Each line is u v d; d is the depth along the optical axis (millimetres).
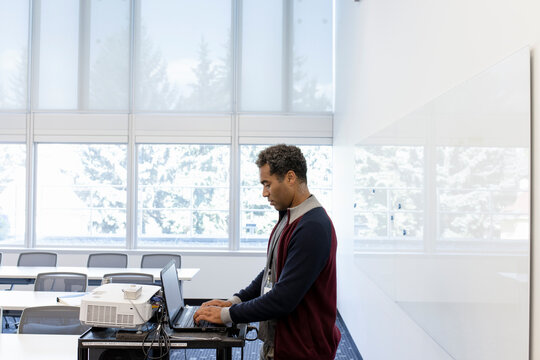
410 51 2154
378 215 2754
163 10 5527
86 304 1534
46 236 5508
